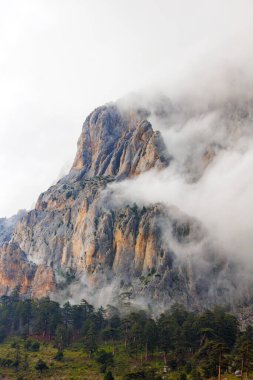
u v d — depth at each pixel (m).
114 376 164.88
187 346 181.75
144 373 158.12
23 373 174.00
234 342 189.25
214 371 152.25
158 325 199.00
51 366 179.88
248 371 153.88
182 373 152.38
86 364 181.25
